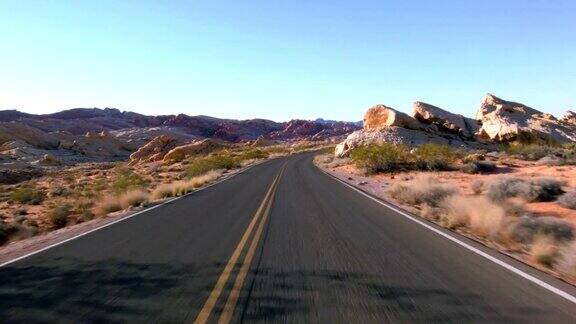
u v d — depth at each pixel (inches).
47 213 852.0
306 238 407.5
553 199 660.1
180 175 1774.1
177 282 276.2
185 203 711.1
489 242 404.5
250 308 227.5
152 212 619.2
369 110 2161.7
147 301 241.8
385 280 276.1
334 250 358.9
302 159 2444.6
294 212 575.2
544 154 1419.8
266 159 2726.4
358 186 962.7
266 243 386.6
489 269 301.9
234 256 341.4
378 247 369.7
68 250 380.5
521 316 215.9
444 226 478.6
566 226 414.9
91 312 226.2
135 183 1238.3
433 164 1274.6
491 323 207.3
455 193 692.1
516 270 298.8
